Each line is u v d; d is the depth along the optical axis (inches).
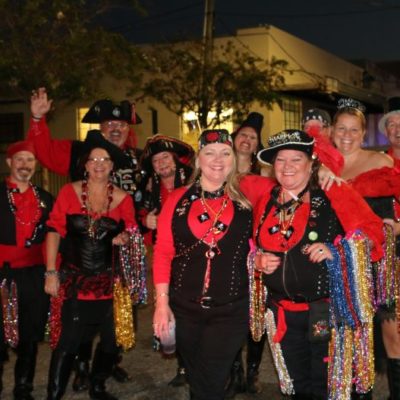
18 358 191.2
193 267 150.3
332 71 901.8
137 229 188.5
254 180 159.0
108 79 733.9
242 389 201.8
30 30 494.9
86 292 181.0
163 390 205.6
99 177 182.9
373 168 176.9
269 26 743.1
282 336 150.3
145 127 744.3
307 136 146.8
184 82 618.2
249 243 151.9
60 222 182.7
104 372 193.8
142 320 288.7
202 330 152.3
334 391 145.4
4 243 185.8
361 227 145.2
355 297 142.1
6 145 783.1
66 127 753.6
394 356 174.6
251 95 610.5
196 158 155.0
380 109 960.9
